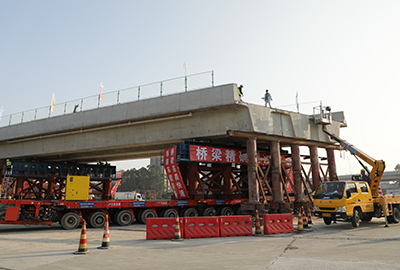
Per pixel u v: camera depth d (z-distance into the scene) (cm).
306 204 2594
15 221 1759
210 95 2272
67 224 1859
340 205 1566
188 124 2464
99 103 2730
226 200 2433
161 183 14425
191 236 1284
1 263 795
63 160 3956
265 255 846
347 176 10319
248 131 2336
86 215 1992
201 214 2356
